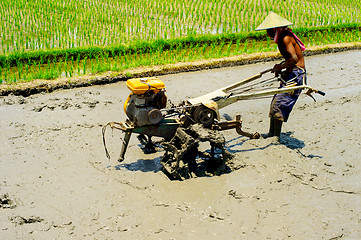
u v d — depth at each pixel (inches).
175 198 179.5
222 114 283.9
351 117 281.4
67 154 219.8
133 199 178.7
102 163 211.2
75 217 164.9
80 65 401.1
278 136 235.6
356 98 321.1
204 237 154.5
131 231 157.3
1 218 162.6
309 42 520.7
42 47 428.8
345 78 377.4
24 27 489.4
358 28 596.7
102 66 386.3
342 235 157.2
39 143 231.6
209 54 451.8
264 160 212.1
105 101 304.7
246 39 513.0
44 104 290.8
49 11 560.1
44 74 355.6
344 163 213.5
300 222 164.6
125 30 502.6
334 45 496.4
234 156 209.2
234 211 170.7
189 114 209.2
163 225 161.0
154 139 243.1
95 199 177.9
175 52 451.2
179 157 192.4
